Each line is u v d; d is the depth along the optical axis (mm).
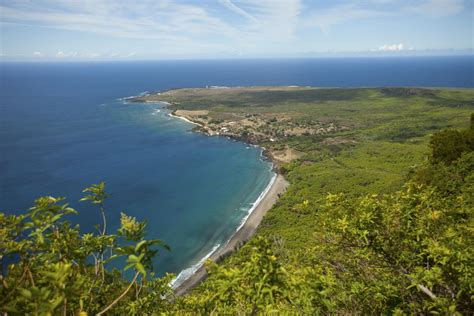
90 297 4781
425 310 5965
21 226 4598
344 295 6570
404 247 6844
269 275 4238
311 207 52438
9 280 4109
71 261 4641
